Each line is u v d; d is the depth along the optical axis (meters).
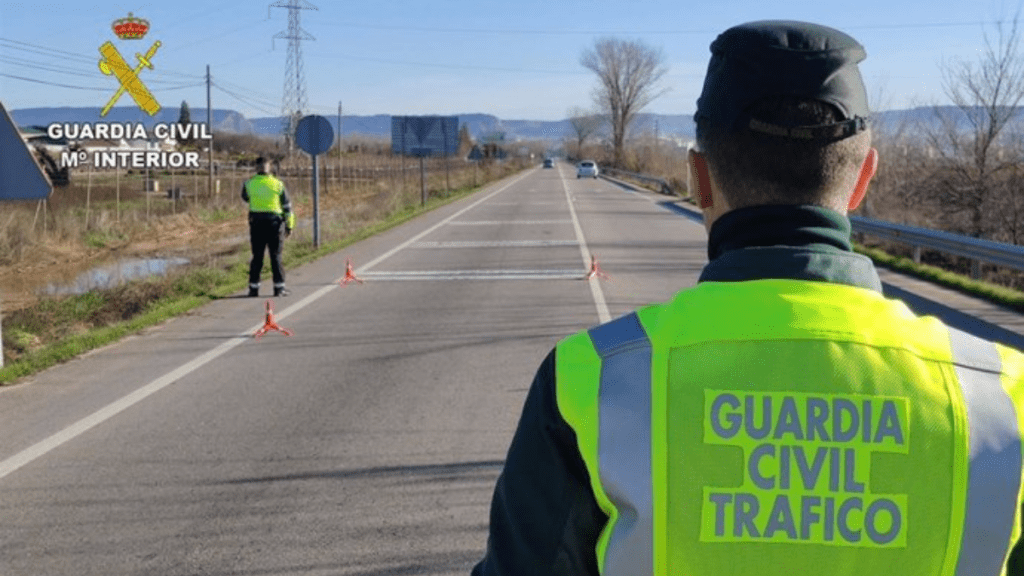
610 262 17.89
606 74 118.38
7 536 5.16
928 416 1.33
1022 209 21.27
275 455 6.46
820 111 1.45
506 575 1.45
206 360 9.62
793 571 1.30
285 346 10.28
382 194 44.47
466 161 102.62
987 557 1.30
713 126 1.51
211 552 4.91
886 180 24.14
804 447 1.33
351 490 5.77
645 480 1.34
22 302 15.68
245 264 17.66
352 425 7.16
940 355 1.38
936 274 15.31
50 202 34.50
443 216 32.25
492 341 10.38
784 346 1.38
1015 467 1.31
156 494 5.75
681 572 1.33
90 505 5.59
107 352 10.10
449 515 5.35
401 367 9.16
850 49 1.48
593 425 1.37
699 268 16.88
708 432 1.34
